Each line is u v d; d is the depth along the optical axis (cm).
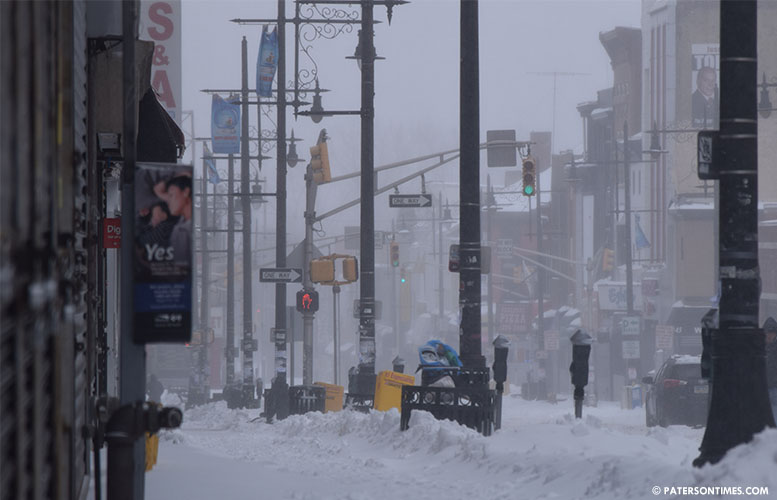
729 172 3453
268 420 10294
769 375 5256
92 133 3916
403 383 7750
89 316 3753
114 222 4631
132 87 2547
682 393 8450
